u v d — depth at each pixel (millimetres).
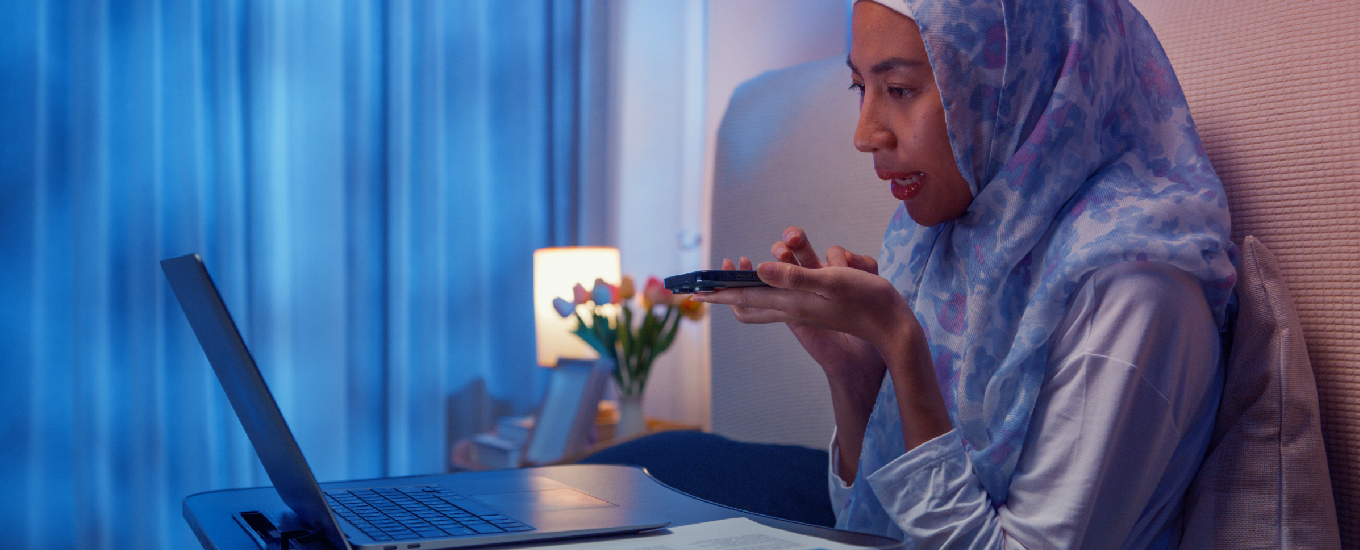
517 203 2865
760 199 1360
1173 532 803
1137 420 708
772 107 1379
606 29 3039
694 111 3205
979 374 813
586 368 2104
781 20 2801
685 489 1030
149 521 2297
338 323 2570
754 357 1366
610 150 3043
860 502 843
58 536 2211
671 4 3191
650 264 3160
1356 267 802
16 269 2172
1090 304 735
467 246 2791
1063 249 766
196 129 2365
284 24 2521
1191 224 749
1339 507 810
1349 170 811
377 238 2645
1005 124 818
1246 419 776
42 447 2197
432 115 2727
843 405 897
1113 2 850
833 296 691
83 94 2236
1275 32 875
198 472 2350
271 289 2465
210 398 2381
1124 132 837
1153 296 723
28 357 2178
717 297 704
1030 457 739
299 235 2531
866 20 836
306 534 606
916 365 717
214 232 2398
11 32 2176
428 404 2701
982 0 800
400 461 2664
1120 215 750
